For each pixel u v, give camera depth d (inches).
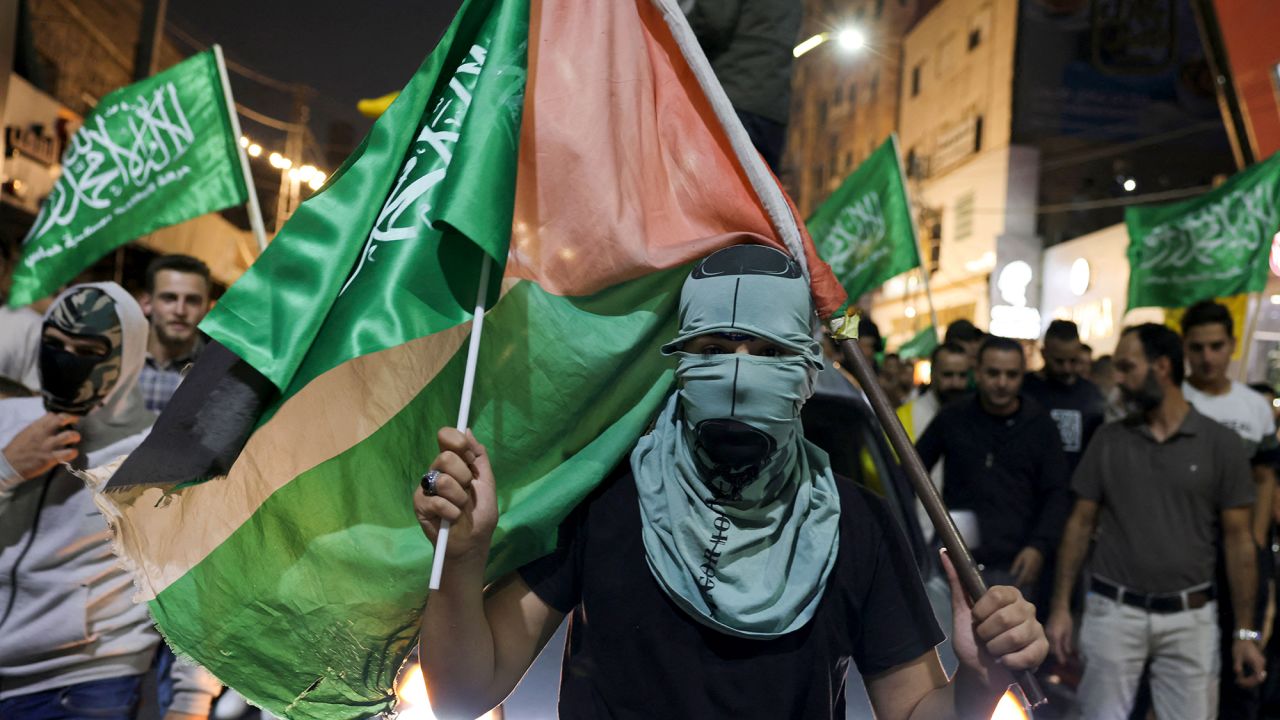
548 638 89.3
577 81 95.2
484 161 85.7
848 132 1759.4
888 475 175.0
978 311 1248.2
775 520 85.3
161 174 220.2
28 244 221.1
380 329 87.4
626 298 94.4
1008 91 1218.6
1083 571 265.3
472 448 79.0
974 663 83.1
